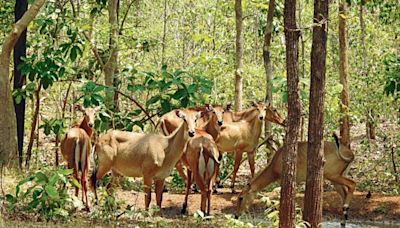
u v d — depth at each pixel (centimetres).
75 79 1650
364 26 2280
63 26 1488
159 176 1220
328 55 2341
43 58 1502
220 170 1602
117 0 1728
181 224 1164
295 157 980
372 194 1414
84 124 1378
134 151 1212
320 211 1015
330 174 1295
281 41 2067
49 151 1850
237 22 1661
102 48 1695
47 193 1046
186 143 1221
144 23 2512
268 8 1543
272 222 1027
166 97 1545
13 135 1395
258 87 2183
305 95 1496
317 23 970
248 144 1512
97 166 1217
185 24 2578
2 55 1388
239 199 1267
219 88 2077
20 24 1380
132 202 1320
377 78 1886
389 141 1919
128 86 1457
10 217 1044
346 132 1792
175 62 2508
